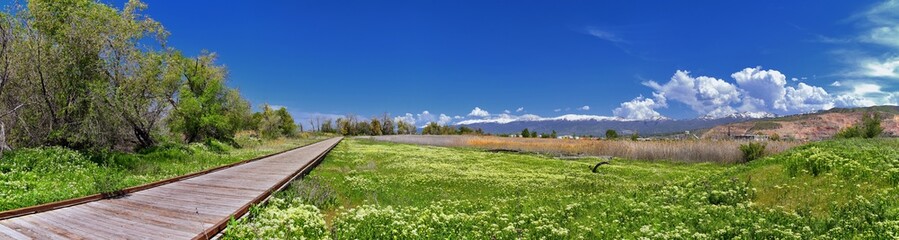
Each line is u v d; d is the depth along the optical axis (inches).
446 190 767.1
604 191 727.1
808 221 408.8
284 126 4271.7
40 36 798.5
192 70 1681.8
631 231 400.2
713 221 420.2
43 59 795.4
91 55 863.7
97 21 860.6
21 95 800.3
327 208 566.3
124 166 783.7
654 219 430.0
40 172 598.2
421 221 379.6
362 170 1123.3
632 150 1581.0
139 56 954.1
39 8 788.6
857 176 546.9
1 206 377.1
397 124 6993.1
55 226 344.8
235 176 735.7
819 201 488.1
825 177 569.3
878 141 885.2
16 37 765.3
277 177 725.9
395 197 670.5
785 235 346.6
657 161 1450.5
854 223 383.2
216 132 1862.7
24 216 367.6
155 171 768.3
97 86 849.5
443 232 361.1
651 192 627.8
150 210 419.2
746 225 391.9
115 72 923.4
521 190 769.6
